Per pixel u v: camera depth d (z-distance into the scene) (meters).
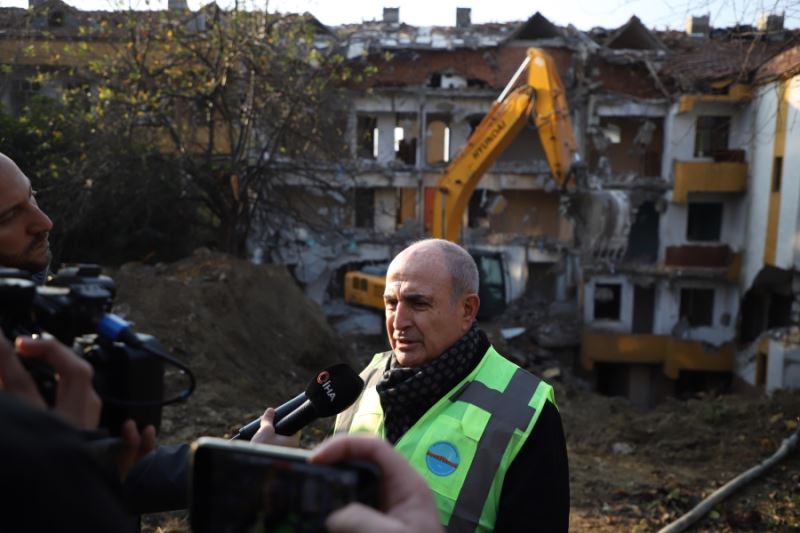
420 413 2.39
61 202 14.80
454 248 2.52
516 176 29.23
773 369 23.72
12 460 0.58
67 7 15.94
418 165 28.84
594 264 27.81
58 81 17.30
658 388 29.06
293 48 16.12
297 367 11.93
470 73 28.94
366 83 28.47
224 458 0.76
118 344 0.90
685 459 9.09
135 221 18.84
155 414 0.90
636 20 29.16
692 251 27.78
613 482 8.04
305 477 0.72
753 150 26.28
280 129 16.00
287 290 13.26
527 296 29.88
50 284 0.98
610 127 29.39
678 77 27.22
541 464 2.24
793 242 22.98
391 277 2.50
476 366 2.43
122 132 14.88
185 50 15.72
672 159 27.84
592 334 27.59
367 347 22.31
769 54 9.83
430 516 0.75
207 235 20.70
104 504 0.63
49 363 0.81
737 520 6.90
